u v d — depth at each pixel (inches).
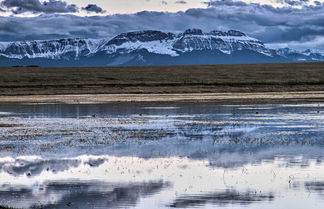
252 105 3425.2
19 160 1437.0
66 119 2613.2
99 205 971.9
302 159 1413.6
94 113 2940.5
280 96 4293.8
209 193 1059.9
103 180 1176.2
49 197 1030.4
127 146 1678.2
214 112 2935.5
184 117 2662.4
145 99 4111.7
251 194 1051.3
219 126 2245.3
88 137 1913.1
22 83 6023.6
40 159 1448.1
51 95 4805.6
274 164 1350.9
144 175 1228.5
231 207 960.3
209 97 4261.8
